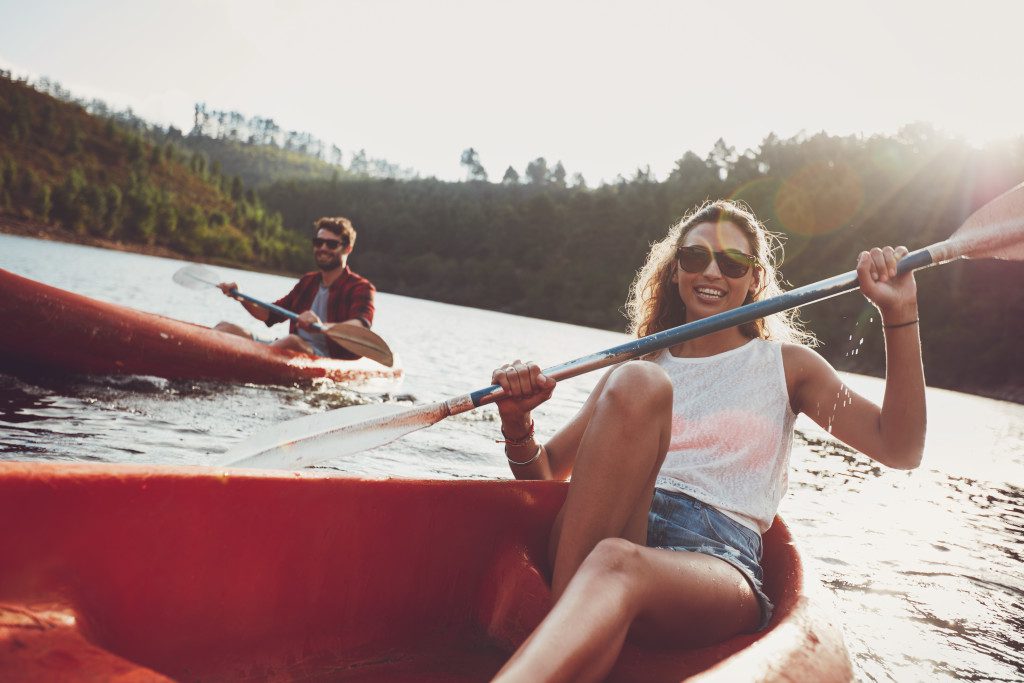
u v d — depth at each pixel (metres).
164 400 4.07
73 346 4.24
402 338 13.08
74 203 67.19
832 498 3.90
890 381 1.64
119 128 96.12
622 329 71.25
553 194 108.38
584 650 1.04
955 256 1.70
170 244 76.31
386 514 1.50
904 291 1.65
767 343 1.75
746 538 1.58
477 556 1.64
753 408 1.66
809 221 65.00
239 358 4.94
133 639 1.20
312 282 6.20
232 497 1.31
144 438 3.11
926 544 3.15
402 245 97.75
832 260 62.72
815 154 78.12
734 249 1.90
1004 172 63.16
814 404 1.70
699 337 1.82
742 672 1.10
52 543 1.11
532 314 77.38
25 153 78.56
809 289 1.73
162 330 4.59
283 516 1.37
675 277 2.13
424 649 1.54
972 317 44.41
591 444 1.41
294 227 115.69
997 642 2.12
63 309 4.20
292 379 5.28
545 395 1.83
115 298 12.63
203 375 4.78
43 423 3.10
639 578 1.17
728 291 1.93
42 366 4.23
